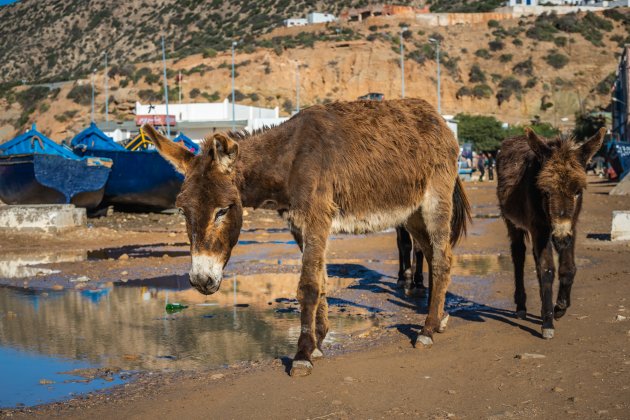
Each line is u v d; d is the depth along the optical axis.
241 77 92.56
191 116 67.00
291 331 7.75
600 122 69.31
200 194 5.19
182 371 6.24
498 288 9.68
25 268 12.57
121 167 23.72
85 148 24.72
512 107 91.31
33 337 7.60
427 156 6.51
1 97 103.19
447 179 6.66
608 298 8.24
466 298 9.04
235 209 5.30
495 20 110.94
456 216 7.07
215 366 6.41
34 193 22.03
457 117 79.94
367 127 6.24
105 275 11.69
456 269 11.55
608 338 6.43
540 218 6.56
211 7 146.12
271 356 6.74
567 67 98.25
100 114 90.75
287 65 93.38
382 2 137.62
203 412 5.00
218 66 95.44
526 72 96.56
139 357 6.78
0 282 11.14
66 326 8.10
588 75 96.44
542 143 6.27
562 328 6.95
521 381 5.38
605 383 5.21
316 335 6.28
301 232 5.87
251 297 9.73
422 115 6.67
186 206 5.19
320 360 6.21
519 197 7.16
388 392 5.28
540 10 119.50
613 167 37.56
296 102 89.62
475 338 6.78
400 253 10.08
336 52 95.94
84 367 6.46
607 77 95.25
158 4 157.88
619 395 4.94
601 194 27.62
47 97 98.44
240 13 141.88
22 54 154.00
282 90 91.25
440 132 6.66
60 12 167.75
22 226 17.91
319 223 5.77
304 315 5.80
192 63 98.44
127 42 143.62
